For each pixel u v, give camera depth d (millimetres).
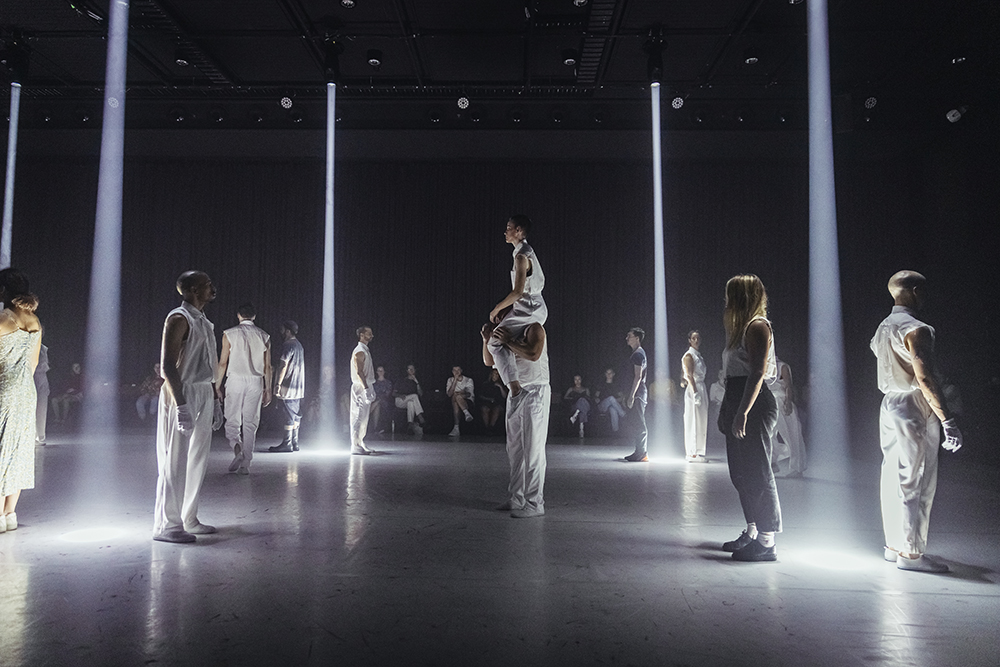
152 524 3803
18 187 13328
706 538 3609
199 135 12844
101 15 8703
